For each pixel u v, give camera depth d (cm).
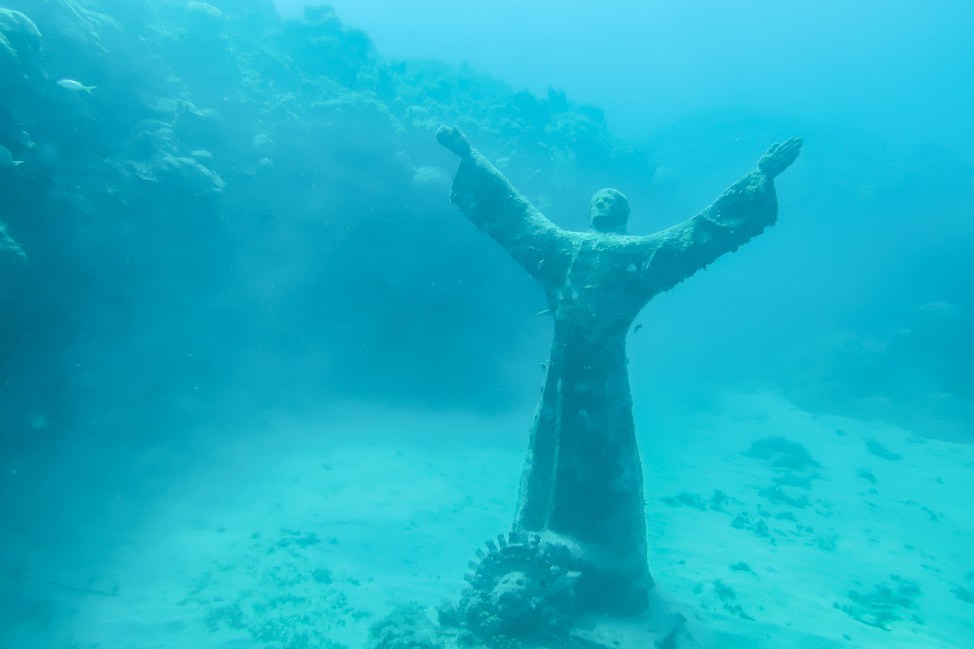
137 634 693
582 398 612
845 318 3119
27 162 838
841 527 1279
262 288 1416
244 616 732
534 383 1911
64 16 999
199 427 1281
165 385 1219
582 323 603
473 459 1501
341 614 755
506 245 668
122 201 1006
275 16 1956
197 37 1342
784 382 2731
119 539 917
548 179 1939
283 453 1344
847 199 3581
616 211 691
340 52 1766
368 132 1509
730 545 1123
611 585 614
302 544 945
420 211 1570
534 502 654
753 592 909
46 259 892
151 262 1097
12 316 841
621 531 619
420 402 1750
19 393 901
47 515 918
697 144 4716
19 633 682
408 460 1412
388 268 1595
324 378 1642
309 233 1492
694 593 889
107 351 1048
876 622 834
